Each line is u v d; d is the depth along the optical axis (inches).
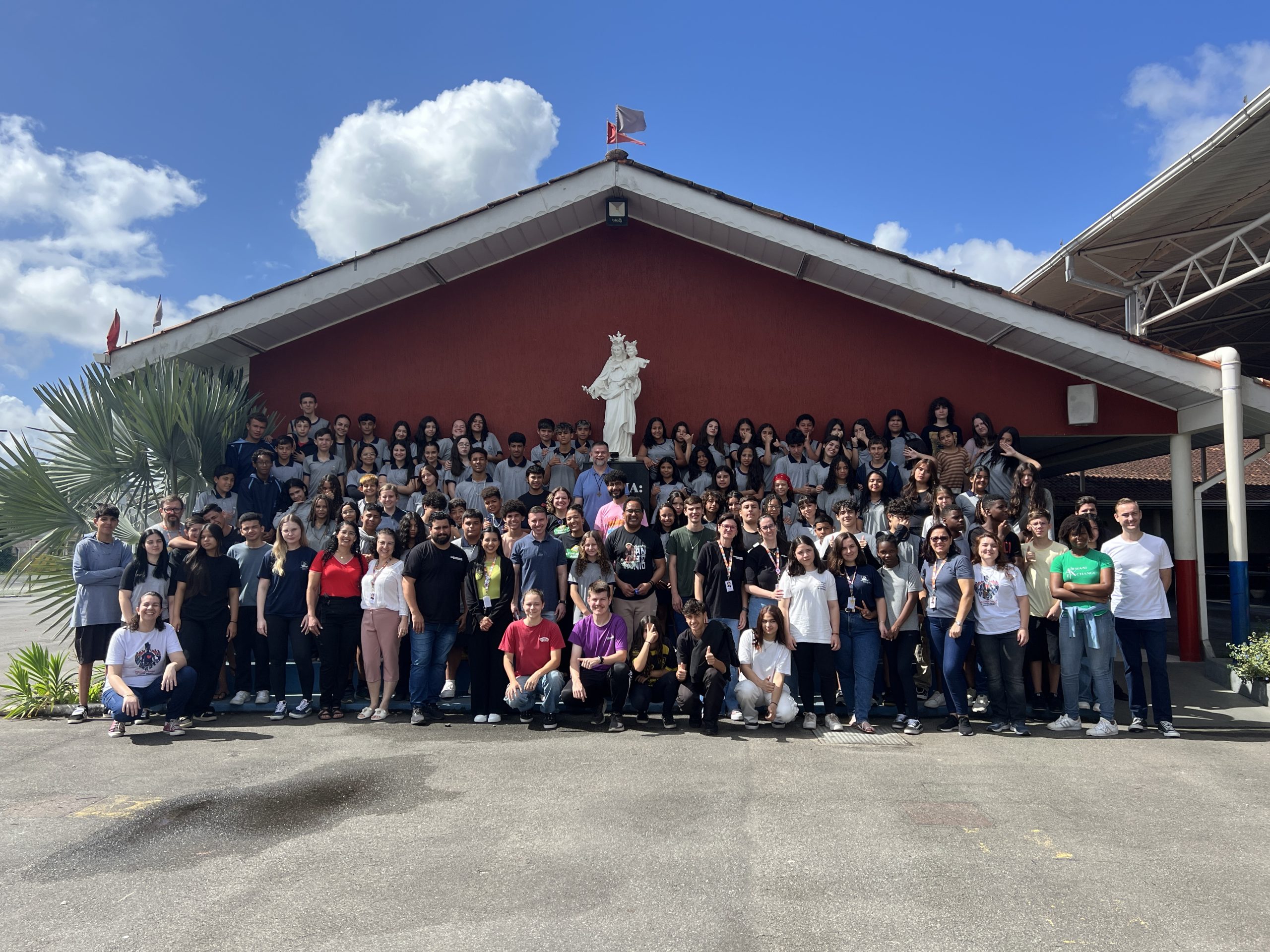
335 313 414.3
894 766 222.1
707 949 123.4
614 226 413.4
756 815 181.8
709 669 262.8
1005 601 263.3
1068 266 551.5
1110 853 159.5
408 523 303.9
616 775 213.2
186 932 129.3
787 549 286.2
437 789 202.4
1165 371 358.0
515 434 374.0
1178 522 397.1
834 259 374.0
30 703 295.0
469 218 386.9
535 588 284.8
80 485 335.3
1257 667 311.3
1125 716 286.7
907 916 134.0
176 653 265.0
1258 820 177.9
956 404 405.1
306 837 170.1
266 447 350.3
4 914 136.3
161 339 384.2
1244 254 561.0
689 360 415.2
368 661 283.7
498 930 129.6
